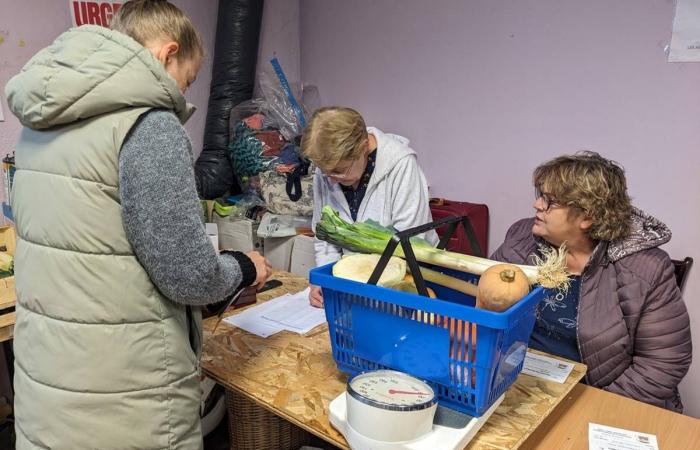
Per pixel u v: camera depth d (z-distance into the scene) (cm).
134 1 103
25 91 91
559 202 134
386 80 270
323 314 151
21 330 104
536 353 131
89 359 96
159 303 99
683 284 196
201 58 111
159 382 100
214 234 236
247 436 163
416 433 87
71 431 98
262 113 269
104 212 92
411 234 98
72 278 94
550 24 212
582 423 108
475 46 235
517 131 230
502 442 94
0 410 211
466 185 252
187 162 93
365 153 164
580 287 142
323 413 104
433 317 93
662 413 111
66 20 222
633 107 200
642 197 205
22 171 101
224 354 128
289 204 244
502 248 165
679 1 182
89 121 92
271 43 292
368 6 268
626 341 138
